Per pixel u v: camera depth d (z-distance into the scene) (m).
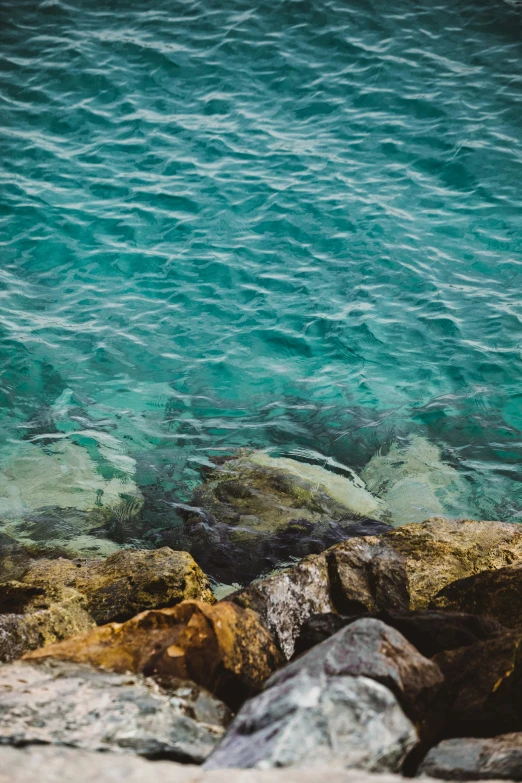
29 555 8.23
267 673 5.52
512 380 10.84
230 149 15.62
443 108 16.62
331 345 11.45
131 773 3.34
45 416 10.26
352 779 3.33
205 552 8.32
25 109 16.81
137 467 9.52
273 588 6.74
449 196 14.35
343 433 10.12
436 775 3.94
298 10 19.95
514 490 9.34
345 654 4.65
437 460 9.76
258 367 11.16
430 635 5.70
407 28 19.30
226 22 19.64
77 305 12.18
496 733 4.76
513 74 17.69
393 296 12.23
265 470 9.41
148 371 11.06
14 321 11.74
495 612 6.56
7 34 19.22
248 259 12.98
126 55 18.48
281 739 3.73
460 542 7.70
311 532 8.57
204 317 11.97
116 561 7.54
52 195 14.39
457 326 11.65
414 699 4.50
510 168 14.95
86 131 16.23
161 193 14.45
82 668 4.98
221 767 3.71
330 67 18.03
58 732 4.08
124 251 13.21
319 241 13.33
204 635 5.32
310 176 14.83
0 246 13.27
